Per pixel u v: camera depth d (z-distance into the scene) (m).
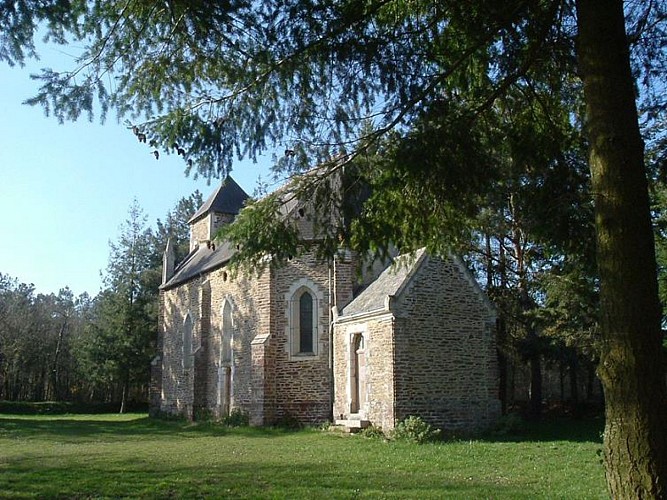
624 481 6.16
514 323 28.55
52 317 66.56
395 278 22.42
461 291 22.20
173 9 7.20
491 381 22.03
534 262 27.75
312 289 25.36
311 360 24.91
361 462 14.34
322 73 7.96
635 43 8.05
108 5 7.12
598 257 6.79
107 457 16.06
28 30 6.60
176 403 34.38
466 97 8.70
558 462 14.08
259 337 25.48
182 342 34.31
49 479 11.98
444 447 17.22
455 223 9.52
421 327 21.25
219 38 7.60
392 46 7.92
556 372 46.75
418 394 20.77
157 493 10.41
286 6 7.30
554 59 8.56
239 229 8.77
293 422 24.55
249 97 8.17
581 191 8.77
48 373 63.56
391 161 8.21
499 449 16.66
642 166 6.86
